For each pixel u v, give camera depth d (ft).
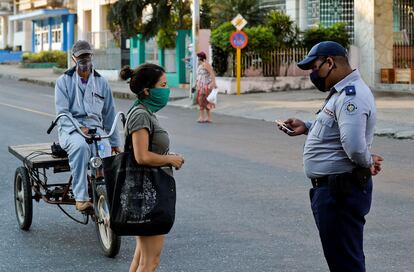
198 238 28.76
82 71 29.12
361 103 18.01
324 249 19.01
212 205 34.42
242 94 96.89
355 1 101.19
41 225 31.63
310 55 18.71
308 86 100.63
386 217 31.63
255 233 29.40
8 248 28.07
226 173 42.73
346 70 18.49
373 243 27.61
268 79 98.73
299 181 40.14
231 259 25.94
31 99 99.04
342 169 18.51
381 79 99.60
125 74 20.25
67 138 27.84
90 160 26.84
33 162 28.58
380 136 60.59
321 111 18.86
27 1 219.82
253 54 98.94
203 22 113.60
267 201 35.12
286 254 26.45
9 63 205.36
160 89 20.12
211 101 70.59
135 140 19.70
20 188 31.09
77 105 29.07
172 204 19.88
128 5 114.32
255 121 72.18
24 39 230.68
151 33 114.93
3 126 66.44
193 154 49.90
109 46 142.10
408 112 71.56
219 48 100.73
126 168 19.72
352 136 17.84
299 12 111.75
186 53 111.65
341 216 18.60
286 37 101.35
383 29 99.81
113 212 19.83
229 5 103.60
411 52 102.37
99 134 28.37
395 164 45.80
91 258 26.68
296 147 53.31
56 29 206.80
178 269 24.91
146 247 20.24
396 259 25.61
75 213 33.88
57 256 26.96
